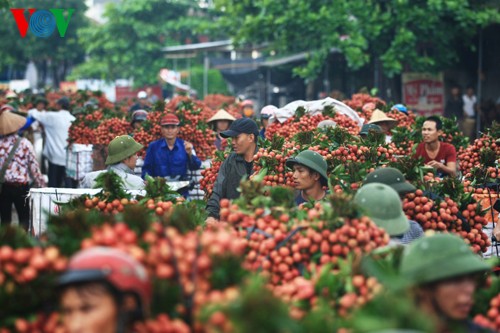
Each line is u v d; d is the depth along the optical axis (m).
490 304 6.36
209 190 13.54
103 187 8.87
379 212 7.88
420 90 34.81
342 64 40.47
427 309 5.53
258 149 12.45
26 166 15.70
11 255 5.49
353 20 33.38
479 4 33.38
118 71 80.44
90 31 80.00
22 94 35.22
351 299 5.59
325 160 11.04
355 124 17.23
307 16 33.25
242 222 7.20
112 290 4.66
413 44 32.28
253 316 4.58
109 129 19.20
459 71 35.84
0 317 5.37
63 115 22.77
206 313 4.86
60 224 5.96
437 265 5.48
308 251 6.79
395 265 6.17
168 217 6.21
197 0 81.12
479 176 12.82
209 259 5.36
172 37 78.88
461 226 9.78
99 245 5.32
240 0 38.03
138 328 4.84
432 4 31.55
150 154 15.99
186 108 18.11
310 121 16.89
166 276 5.19
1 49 91.19
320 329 4.93
